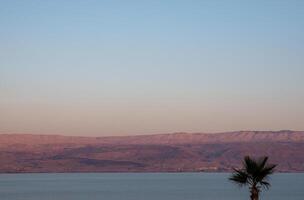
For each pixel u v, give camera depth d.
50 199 151.75
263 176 36.38
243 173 36.81
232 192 187.50
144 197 160.50
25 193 187.00
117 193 184.88
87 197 161.12
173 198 153.88
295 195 167.50
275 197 156.75
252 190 36.50
